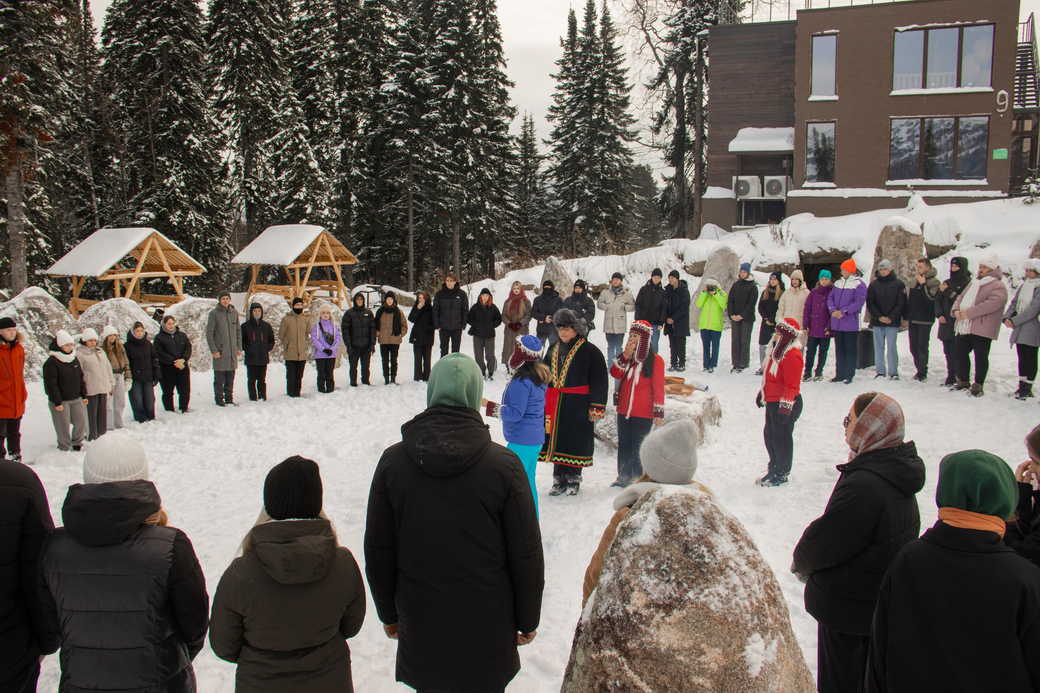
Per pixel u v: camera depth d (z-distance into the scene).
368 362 15.16
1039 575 2.37
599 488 8.15
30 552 3.23
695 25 33.28
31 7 20.64
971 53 24.89
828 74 26.47
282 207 31.20
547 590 5.59
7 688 3.16
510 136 40.62
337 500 8.12
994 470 2.42
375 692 4.31
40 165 26.09
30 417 12.16
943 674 2.40
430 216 36.12
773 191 28.34
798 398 7.82
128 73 29.38
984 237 20.30
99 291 31.17
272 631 2.77
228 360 13.25
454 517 3.03
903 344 15.12
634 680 2.35
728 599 2.41
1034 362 10.48
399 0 37.44
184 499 8.34
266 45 30.03
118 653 2.81
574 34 47.47
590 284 24.58
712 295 14.71
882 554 3.19
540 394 6.41
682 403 10.13
